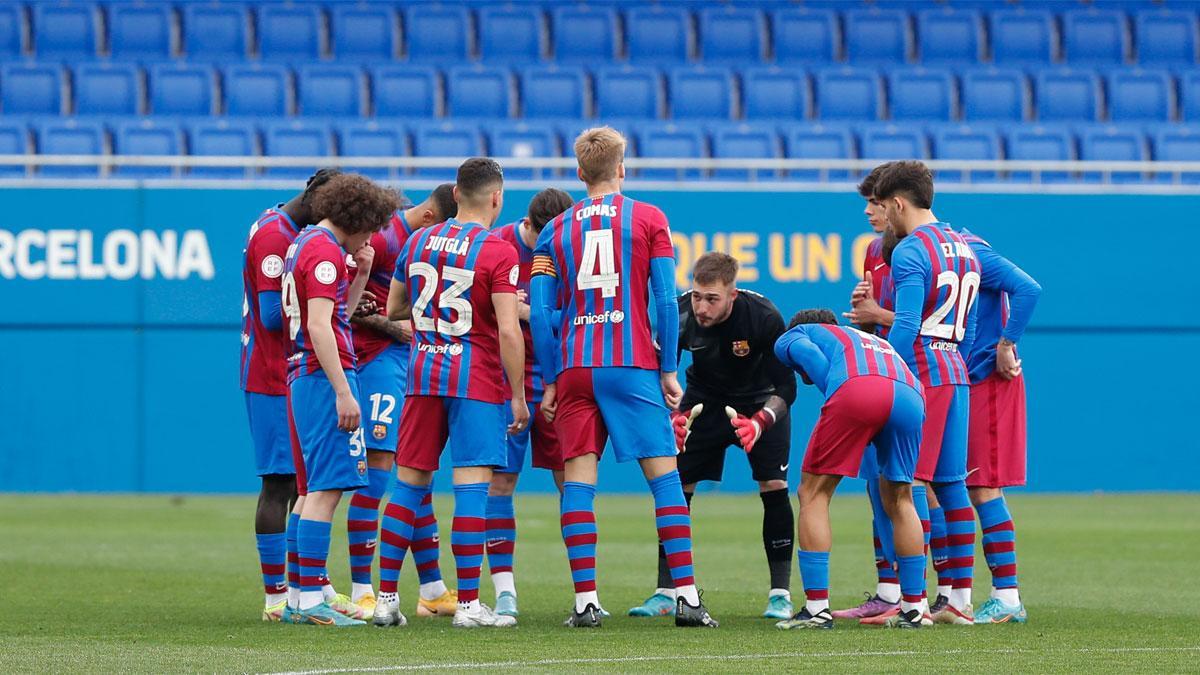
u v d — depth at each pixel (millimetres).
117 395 60375
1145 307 63875
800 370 23031
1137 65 78000
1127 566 33500
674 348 21922
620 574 31844
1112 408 63656
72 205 60250
